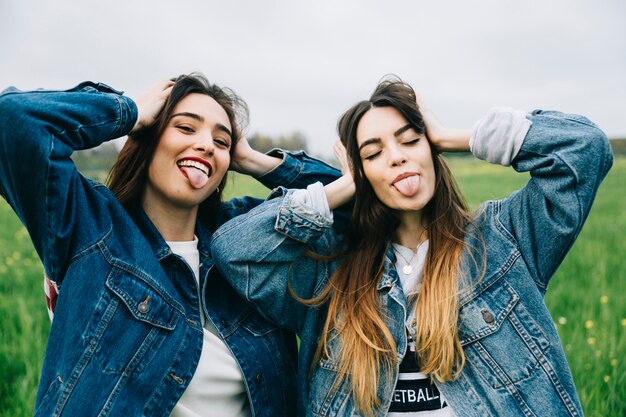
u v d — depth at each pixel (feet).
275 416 7.56
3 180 6.36
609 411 10.59
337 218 8.16
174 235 7.50
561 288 18.57
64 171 6.26
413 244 7.55
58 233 6.30
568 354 12.48
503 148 6.89
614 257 24.18
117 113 6.68
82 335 6.24
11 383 11.93
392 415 6.88
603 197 53.36
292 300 7.57
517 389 6.61
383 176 7.05
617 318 15.65
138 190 7.39
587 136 6.53
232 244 7.16
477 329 6.81
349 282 7.38
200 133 7.06
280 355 7.86
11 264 22.47
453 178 7.69
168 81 7.45
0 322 15.12
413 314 7.08
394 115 7.07
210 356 7.13
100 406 6.16
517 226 7.04
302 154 9.09
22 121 6.03
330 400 7.16
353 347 7.03
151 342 6.59
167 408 6.63
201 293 7.41
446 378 6.72
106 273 6.48
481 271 7.00
